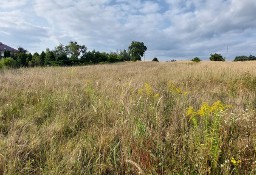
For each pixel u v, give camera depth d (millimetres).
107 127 3883
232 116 3723
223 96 6785
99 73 14828
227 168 2629
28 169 2787
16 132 3680
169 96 5766
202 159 2750
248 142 3133
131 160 2730
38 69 15422
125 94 5559
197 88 8438
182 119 3840
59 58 43844
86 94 6426
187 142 3223
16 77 9828
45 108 5098
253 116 4016
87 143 3373
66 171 2719
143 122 3771
